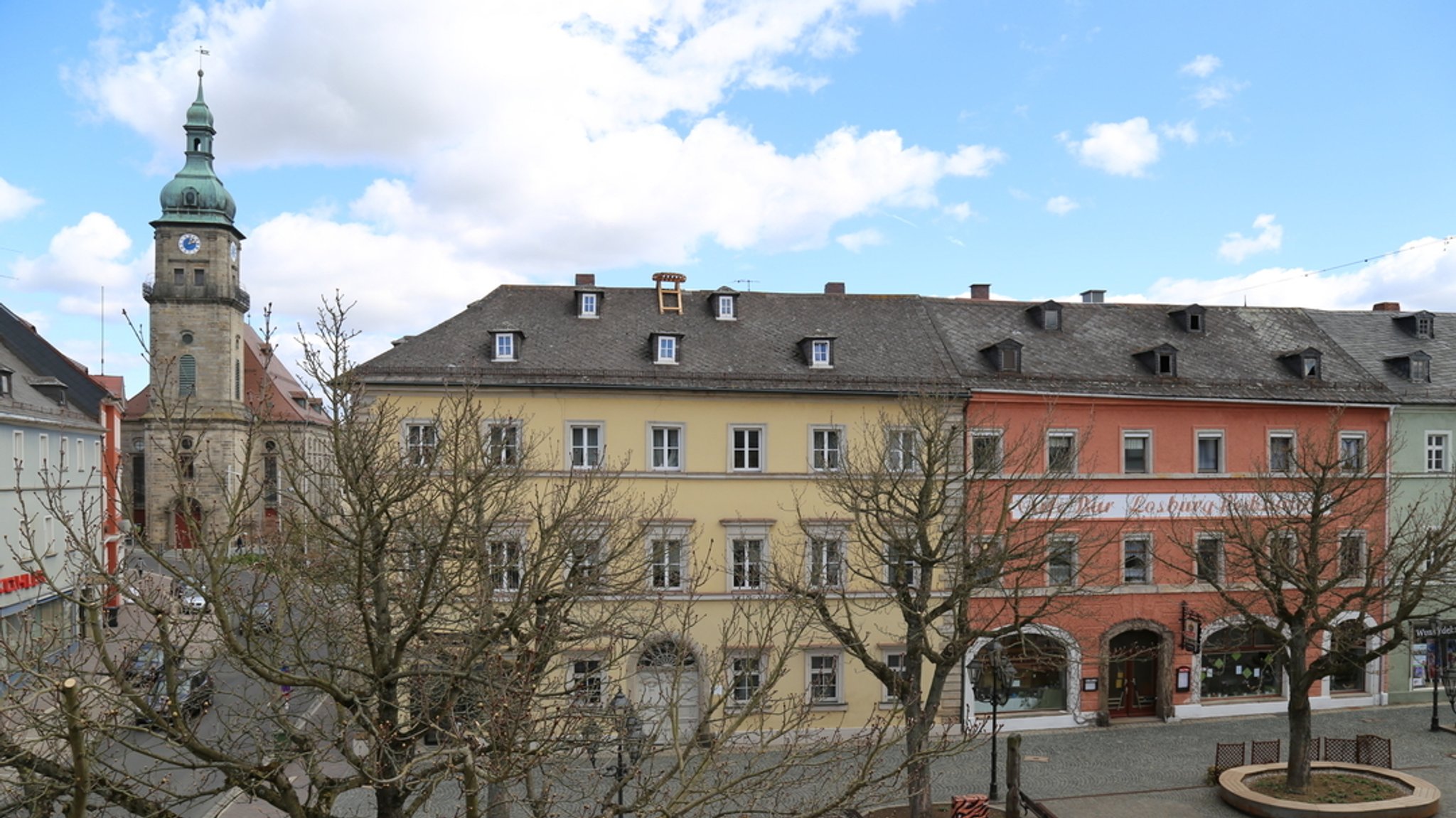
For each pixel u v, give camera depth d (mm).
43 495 41656
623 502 27016
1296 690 23562
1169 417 32438
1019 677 31281
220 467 70125
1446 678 32312
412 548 15148
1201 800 24234
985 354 33000
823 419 29906
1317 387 34219
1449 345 39031
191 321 72812
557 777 13625
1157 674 32188
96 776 10469
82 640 11812
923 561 21500
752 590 27953
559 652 15484
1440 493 34406
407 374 27859
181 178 73188
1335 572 32688
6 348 48375
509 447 23250
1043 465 30812
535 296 32688
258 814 21766
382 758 12641
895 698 28219
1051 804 23953
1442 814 22859
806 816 13133
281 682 11891
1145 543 32125
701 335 32094
